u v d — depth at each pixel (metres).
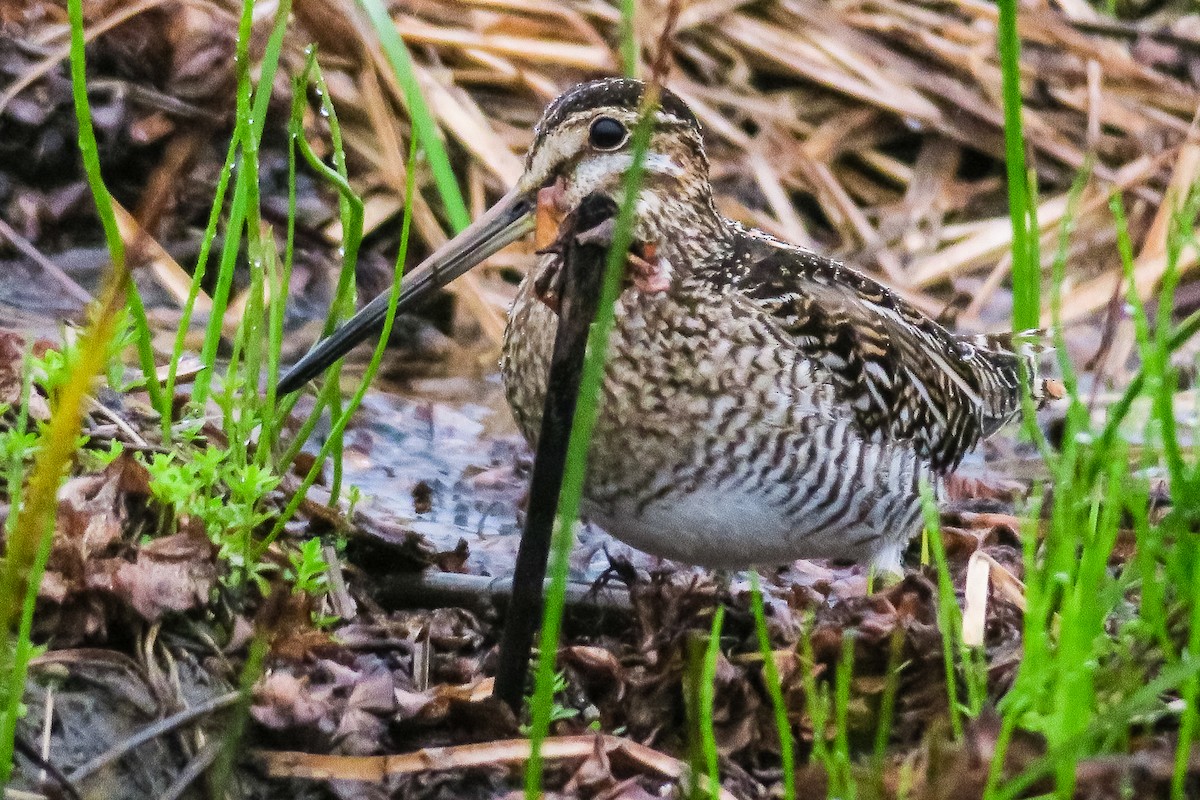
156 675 7.38
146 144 13.48
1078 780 7.21
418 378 13.07
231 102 13.72
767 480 8.87
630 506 8.99
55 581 7.37
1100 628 7.75
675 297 8.78
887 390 9.33
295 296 13.41
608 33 15.25
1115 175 15.41
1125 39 16.30
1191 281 14.72
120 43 13.67
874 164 15.47
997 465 12.54
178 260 13.32
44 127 13.23
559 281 7.32
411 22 14.60
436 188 14.34
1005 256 14.88
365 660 8.10
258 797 7.18
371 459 11.55
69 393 5.88
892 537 9.50
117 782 6.98
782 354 8.83
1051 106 15.77
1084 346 14.05
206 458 8.04
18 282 12.49
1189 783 7.32
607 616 9.24
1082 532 8.38
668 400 8.74
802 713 8.09
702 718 6.73
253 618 7.96
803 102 15.53
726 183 14.73
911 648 8.20
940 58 15.79
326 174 8.62
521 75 14.84
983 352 10.89
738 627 9.12
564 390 7.31
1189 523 8.52
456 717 7.75
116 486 7.92
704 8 15.41
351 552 9.17
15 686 6.36
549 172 8.96
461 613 8.97
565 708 8.05
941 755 7.27
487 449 12.06
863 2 16.02
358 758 7.36
